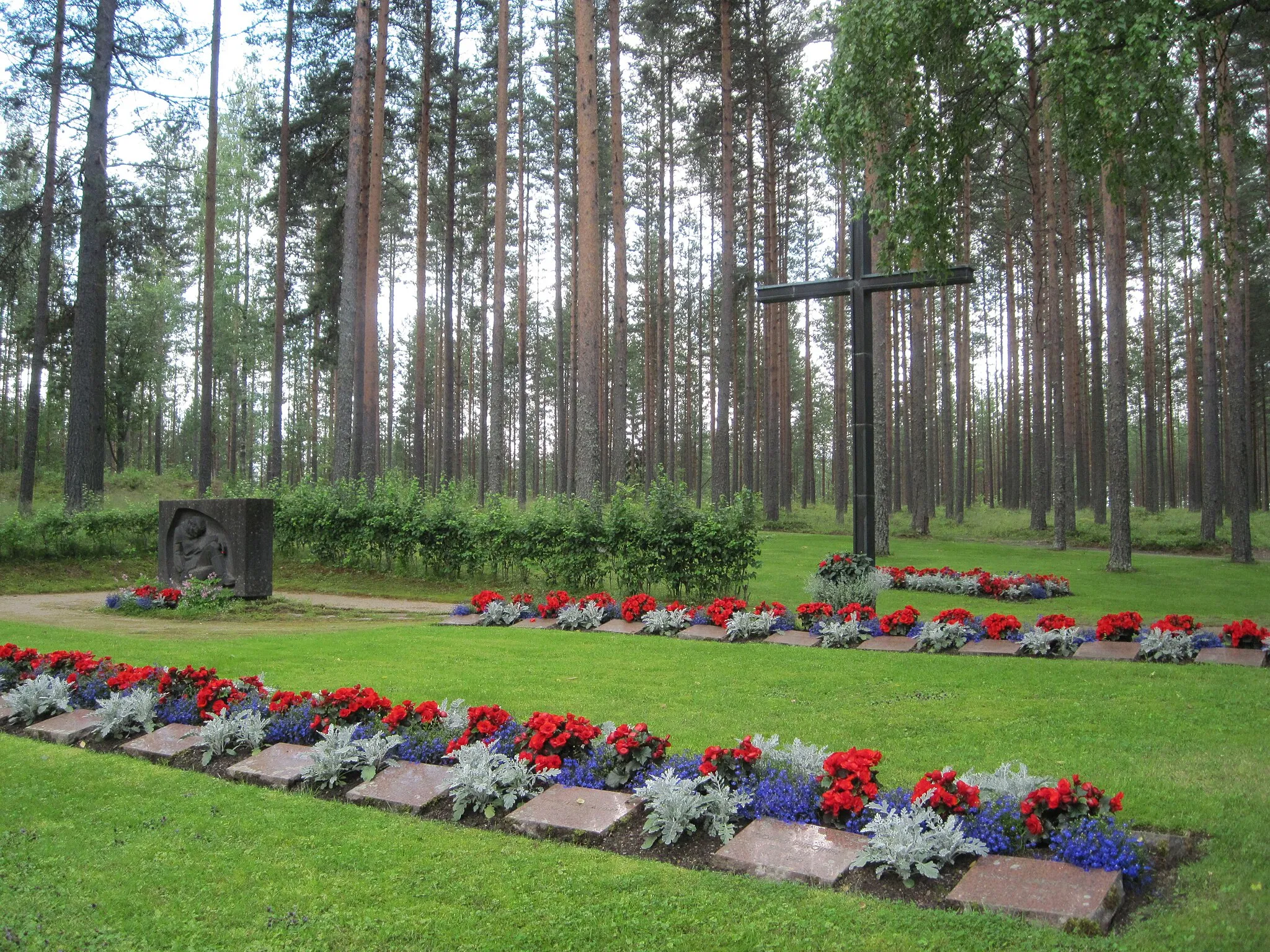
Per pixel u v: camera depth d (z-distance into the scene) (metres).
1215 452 28.31
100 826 4.74
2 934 3.57
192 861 4.27
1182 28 8.52
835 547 26.55
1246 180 28.42
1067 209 30.11
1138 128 9.80
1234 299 22.88
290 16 26.44
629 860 4.14
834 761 4.54
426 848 4.36
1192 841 4.13
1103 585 18.23
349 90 27.25
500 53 26.14
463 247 44.94
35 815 4.91
